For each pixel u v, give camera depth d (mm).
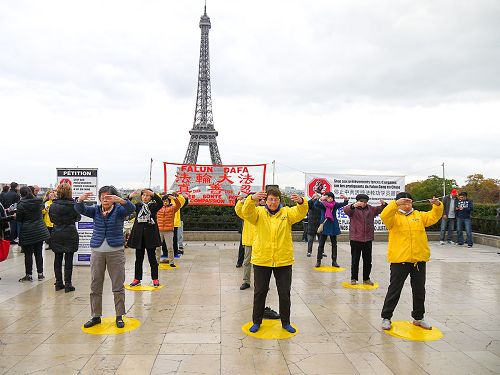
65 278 7281
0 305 6375
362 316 5949
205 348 4652
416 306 5406
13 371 4012
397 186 15047
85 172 9984
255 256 5207
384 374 4027
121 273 5441
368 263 7945
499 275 9117
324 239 9875
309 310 6242
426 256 5336
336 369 4129
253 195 5090
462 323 5664
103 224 5398
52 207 7191
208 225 15188
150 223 7570
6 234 9156
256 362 4281
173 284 7930
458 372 4086
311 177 14727
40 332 5137
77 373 3982
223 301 6695
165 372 4023
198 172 14211
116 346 4688
